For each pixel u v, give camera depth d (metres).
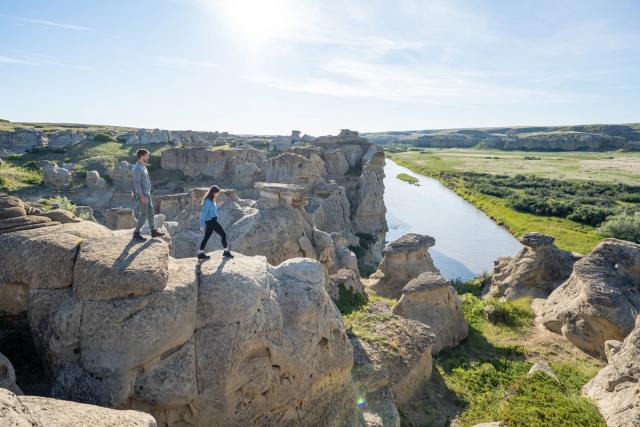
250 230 22.47
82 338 8.53
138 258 9.59
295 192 23.59
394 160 177.50
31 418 5.61
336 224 44.19
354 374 14.61
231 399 9.34
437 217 70.88
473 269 45.78
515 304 26.66
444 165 142.62
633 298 21.23
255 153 64.00
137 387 8.51
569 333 21.73
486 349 21.31
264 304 10.36
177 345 8.97
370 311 20.62
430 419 15.08
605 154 186.88
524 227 61.75
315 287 11.76
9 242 10.05
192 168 63.59
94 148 80.88
